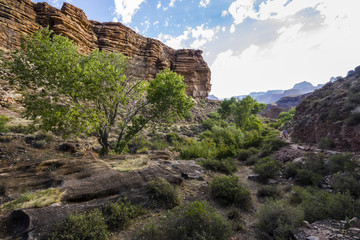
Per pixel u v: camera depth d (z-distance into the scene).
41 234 3.84
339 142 10.05
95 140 15.07
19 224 4.09
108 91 10.28
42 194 5.14
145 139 21.06
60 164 7.22
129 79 13.72
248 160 13.09
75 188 5.61
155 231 4.43
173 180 7.49
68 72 9.10
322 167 8.23
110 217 4.79
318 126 12.97
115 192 6.01
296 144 14.21
